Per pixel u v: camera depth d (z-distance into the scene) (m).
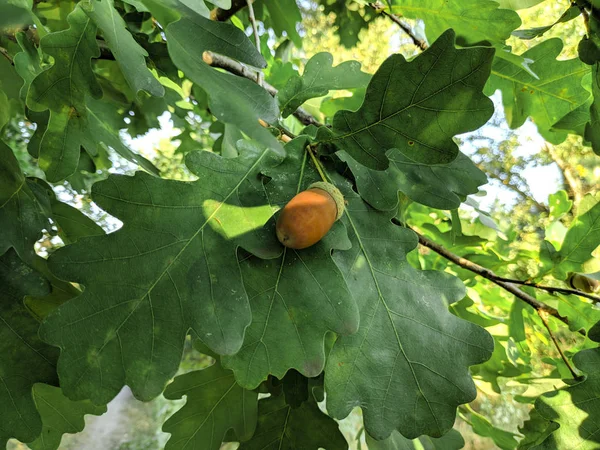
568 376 0.32
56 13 0.25
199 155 0.16
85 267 0.14
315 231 0.15
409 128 0.16
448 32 0.15
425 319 0.17
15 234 0.17
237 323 0.14
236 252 0.15
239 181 0.16
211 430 0.23
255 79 0.22
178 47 0.13
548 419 0.20
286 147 0.18
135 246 0.14
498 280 0.26
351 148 0.17
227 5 0.18
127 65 0.15
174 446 0.23
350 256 0.17
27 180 0.19
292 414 0.24
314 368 0.15
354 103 0.27
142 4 0.17
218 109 0.12
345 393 0.15
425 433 0.16
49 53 0.16
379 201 0.18
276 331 0.15
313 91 0.19
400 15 0.26
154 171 0.30
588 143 0.26
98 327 0.13
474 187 0.21
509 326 0.34
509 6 0.24
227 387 0.23
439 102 0.16
